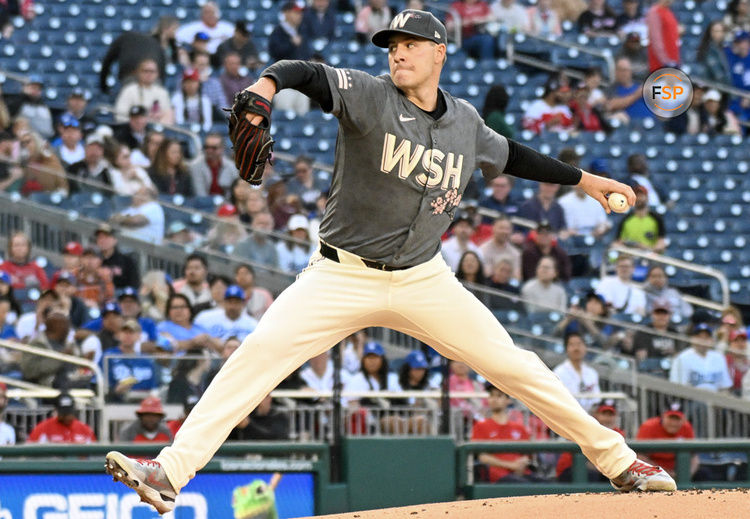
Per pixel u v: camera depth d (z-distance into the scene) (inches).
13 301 1535.4
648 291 1759.4
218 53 2177.7
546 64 2367.1
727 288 1836.9
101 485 1145.4
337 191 636.1
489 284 1701.5
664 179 2166.6
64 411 1217.4
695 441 1267.2
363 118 605.9
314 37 2268.7
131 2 2388.0
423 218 637.9
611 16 2455.7
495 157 669.9
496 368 671.1
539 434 1322.6
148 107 2050.9
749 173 2220.7
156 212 1696.6
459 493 1230.3
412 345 1568.7
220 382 632.4
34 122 1971.0
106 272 1633.9
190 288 1609.3
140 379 1247.5
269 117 565.6
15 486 1126.4
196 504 1169.4
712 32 2329.0
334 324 644.7
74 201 1749.5
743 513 608.4
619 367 1488.7
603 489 1232.8
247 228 1697.8
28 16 2319.1
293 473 1197.1
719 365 1524.4
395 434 1282.0
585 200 1899.6
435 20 618.5
